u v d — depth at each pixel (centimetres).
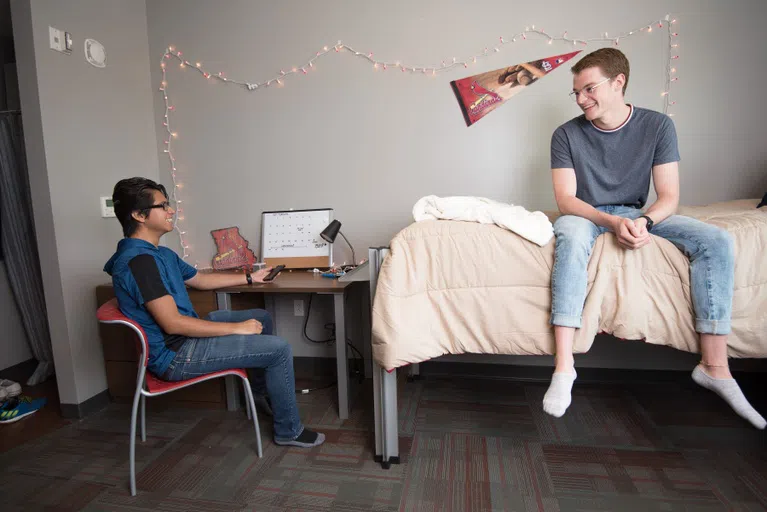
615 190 155
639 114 151
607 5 200
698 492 137
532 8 206
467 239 139
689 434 170
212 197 249
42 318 237
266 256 239
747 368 206
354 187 233
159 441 179
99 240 214
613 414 187
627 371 218
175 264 174
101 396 212
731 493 136
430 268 141
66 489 149
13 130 221
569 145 158
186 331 151
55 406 212
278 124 238
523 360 227
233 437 180
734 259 125
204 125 246
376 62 223
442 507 135
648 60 200
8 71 246
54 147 191
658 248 130
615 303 131
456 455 161
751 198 197
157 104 250
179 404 212
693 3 194
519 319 136
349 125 230
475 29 212
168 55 246
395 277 139
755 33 192
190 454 168
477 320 139
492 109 215
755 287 127
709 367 126
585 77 144
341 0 224
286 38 232
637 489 139
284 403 166
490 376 230
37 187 191
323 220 236
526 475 148
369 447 170
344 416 193
